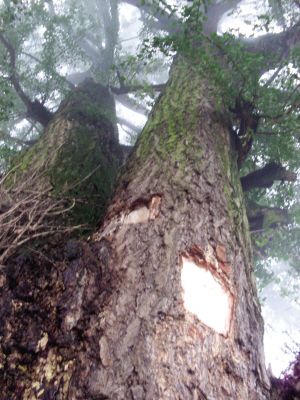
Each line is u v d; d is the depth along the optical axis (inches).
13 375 87.9
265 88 167.3
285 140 187.5
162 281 96.0
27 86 273.6
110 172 195.6
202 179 132.3
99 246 105.9
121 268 99.9
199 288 98.3
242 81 172.7
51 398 80.6
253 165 224.5
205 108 178.2
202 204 121.8
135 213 117.2
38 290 101.9
